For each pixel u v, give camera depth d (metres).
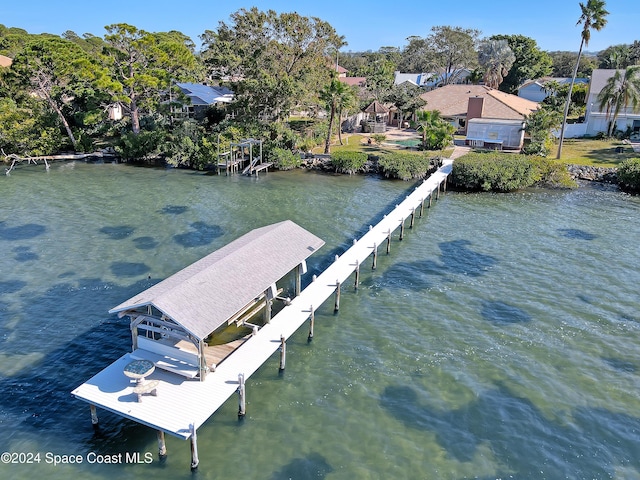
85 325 21.22
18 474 13.70
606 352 20.00
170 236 31.95
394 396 17.36
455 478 13.98
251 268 19.28
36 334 20.45
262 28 56.94
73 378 17.75
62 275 25.95
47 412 16.08
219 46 63.25
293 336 21.03
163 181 46.69
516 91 91.25
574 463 14.55
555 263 28.64
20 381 17.52
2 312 22.11
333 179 48.81
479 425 16.02
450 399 17.23
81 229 32.88
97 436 15.17
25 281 25.17
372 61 129.50
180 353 16.36
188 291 16.62
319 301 22.11
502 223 35.78
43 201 39.06
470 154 48.69
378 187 45.69
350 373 18.61
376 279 26.52
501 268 27.97
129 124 60.31
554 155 53.84
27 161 53.91
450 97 71.44
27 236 31.34
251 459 14.48
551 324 22.08
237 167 52.34
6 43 81.56
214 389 15.68
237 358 17.48
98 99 55.34
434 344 20.53
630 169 45.00
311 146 56.75
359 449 14.95
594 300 24.27
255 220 35.53
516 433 15.69
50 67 53.66
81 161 55.00
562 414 16.55
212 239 31.55
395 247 31.08
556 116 54.56
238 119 56.69
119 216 35.75
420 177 48.91
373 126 69.00
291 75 57.38
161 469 14.05
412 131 70.12
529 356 19.72
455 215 37.62
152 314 16.72
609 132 62.09
